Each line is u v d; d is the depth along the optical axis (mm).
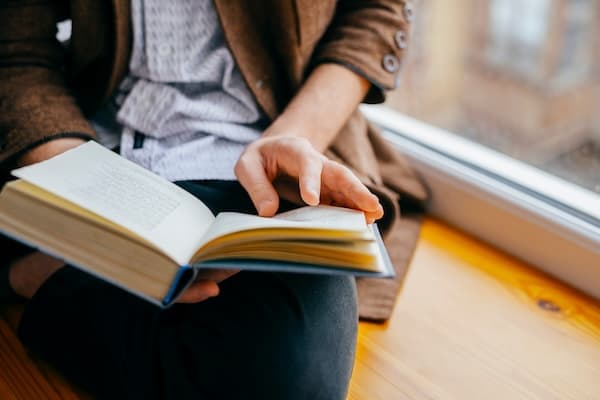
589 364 896
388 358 891
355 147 989
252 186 702
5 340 883
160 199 665
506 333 950
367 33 931
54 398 797
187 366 697
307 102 879
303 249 562
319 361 671
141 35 867
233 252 566
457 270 1092
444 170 1189
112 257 582
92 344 757
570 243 1037
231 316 691
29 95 855
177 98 861
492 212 1136
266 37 909
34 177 616
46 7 922
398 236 1131
